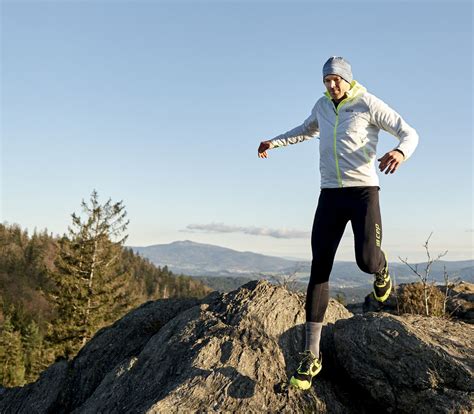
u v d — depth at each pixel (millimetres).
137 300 27391
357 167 3545
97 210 26125
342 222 3662
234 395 3562
